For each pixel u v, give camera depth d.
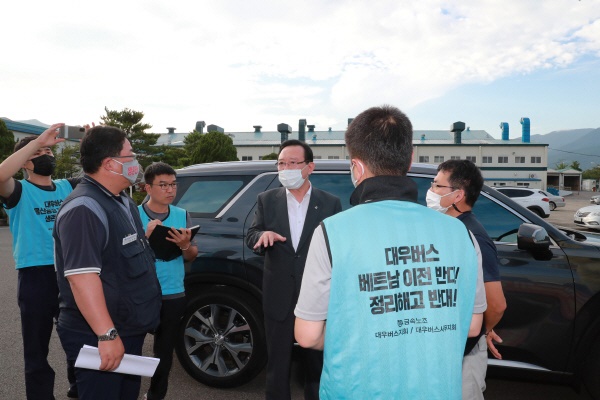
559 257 2.83
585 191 68.50
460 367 1.22
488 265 1.89
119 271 1.98
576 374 2.83
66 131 2.61
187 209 3.44
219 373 3.29
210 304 3.28
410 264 1.21
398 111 1.40
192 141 38.25
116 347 1.83
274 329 2.58
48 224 2.78
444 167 2.13
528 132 52.53
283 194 2.75
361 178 1.39
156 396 2.88
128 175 2.03
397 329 1.17
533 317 2.82
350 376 1.17
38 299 2.73
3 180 2.51
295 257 2.61
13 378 3.45
